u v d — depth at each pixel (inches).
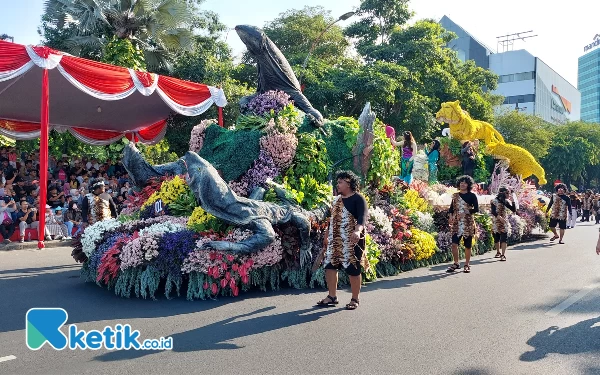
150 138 775.1
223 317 224.2
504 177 642.8
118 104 645.3
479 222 480.4
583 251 497.7
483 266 393.4
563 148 2176.4
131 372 159.2
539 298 271.3
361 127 366.3
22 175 669.9
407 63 1120.8
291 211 289.4
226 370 161.6
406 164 484.7
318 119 366.3
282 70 383.6
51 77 521.3
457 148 662.5
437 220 446.3
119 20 837.2
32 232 532.1
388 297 270.7
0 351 177.5
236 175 330.0
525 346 189.8
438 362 171.0
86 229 315.6
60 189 640.4
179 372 159.5
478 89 1444.4
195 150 365.7
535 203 669.9
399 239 357.1
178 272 256.4
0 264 375.9
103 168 764.0
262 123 340.8
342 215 244.5
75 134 750.5
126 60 770.2
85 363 166.7
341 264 244.1
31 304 244.5
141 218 335.6
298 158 339.3
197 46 970.1
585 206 1211.9
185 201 323.0
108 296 263.1
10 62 424.8
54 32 928.3
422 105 1108.5
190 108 600.1
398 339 195.5
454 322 221.0
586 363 172.4
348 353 178.7
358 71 1026.1
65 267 362.0
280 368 163.6
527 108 3444.9
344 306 248.1
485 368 166.2
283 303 252.4
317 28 1317.7
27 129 709.3
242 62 1248.2
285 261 283.3
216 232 279.9
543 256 456.8
